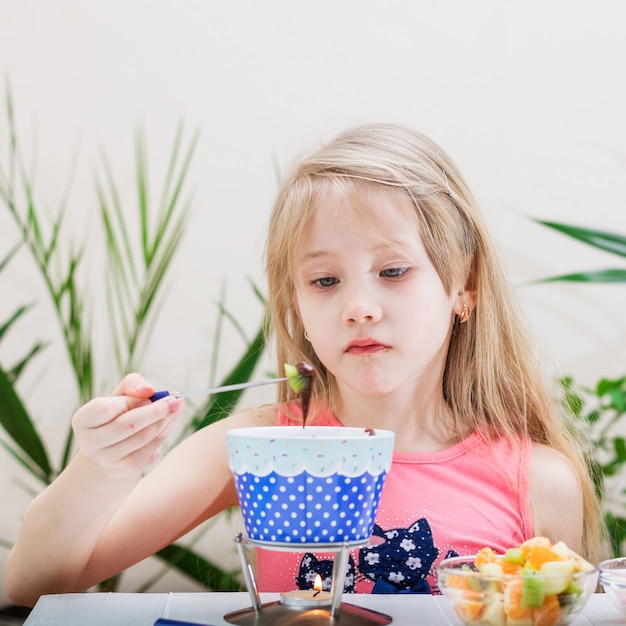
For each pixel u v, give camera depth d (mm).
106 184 1781
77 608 755
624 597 704
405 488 1058
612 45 1810
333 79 1808
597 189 1806
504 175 1802
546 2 1809
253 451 691
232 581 1702
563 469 1123
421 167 1069
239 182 1792
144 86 1795
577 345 1787
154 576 1713
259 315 1771
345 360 996
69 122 1786
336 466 679
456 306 1117
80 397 1717
